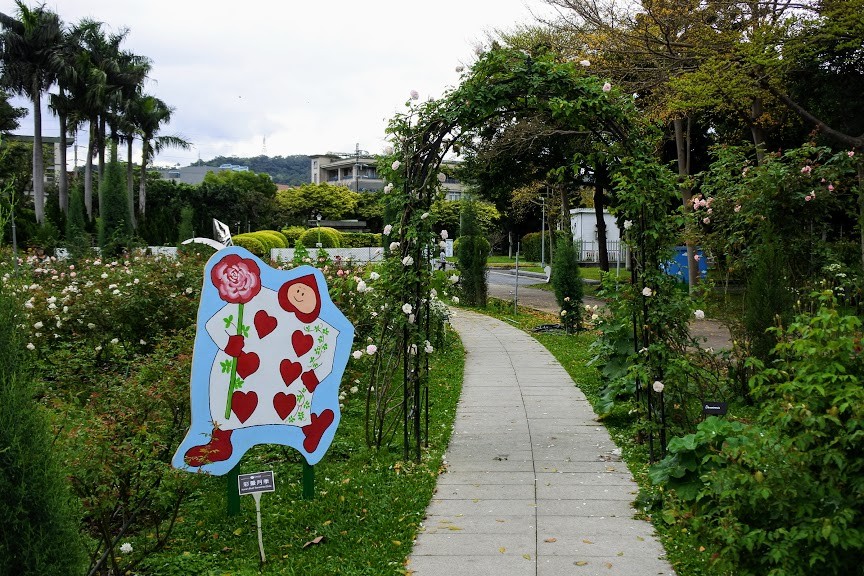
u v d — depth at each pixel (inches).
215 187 2161.7
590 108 271.0
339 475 259.6
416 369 284.2
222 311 218.7
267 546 201.0
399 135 286.7
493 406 367.2
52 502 129.6
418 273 287.6
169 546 199.6
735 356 348.8
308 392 234.1
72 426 191.8
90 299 385.4
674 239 273.3
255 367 224.5
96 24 1669.5
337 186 2613.2
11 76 1485.0
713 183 508.1
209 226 1796.3
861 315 401.7
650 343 273.0
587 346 556.4
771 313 343.0
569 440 302.5
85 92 1573.6
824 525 118.0
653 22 648.4
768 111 669.3
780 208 429.4
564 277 653.9
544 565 184.2
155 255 551.8
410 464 270.4
